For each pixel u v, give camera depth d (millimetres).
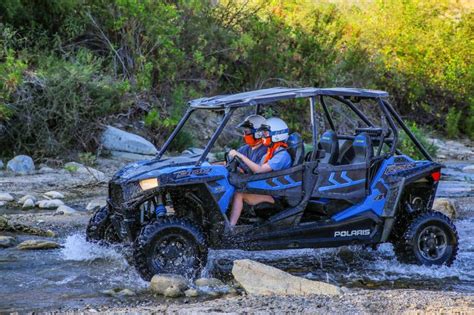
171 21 20500
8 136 16516
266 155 8836
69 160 16625
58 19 19234
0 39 17766
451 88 28047
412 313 6590
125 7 19234
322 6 25328
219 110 8984
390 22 28203
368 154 9102
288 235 8773
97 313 6992
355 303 6965
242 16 22859
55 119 17062
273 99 8703
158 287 7879
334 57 23938
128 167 8836
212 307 7016
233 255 9867
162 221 8242
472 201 14602
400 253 9320
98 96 17516
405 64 27609
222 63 21922
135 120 18734
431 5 28922
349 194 9016
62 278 8500
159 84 19859
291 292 7691
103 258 9375
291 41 23469
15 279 8430
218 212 8492
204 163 8578
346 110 22391
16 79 16156
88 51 18750
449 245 9375
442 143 25578
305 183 8836
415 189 9633
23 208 12805
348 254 10016
